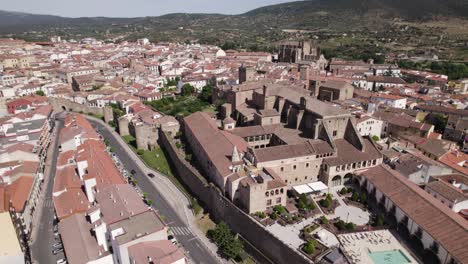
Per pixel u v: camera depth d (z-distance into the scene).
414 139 147.38
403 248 88.31
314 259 82.38
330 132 127.56
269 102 156.62
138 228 85.00
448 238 80.50
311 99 147.38
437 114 171.62
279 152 114.81
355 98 187.25
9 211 86.12
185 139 164.88
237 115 167.38
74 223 98.19
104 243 91.19
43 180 139.00
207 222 112.88
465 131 154.00
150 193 128.50
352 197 108.81
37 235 106.00
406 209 93.69
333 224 97.25
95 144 144.62
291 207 104.06
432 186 106.75
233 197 105.56
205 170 131.50
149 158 156.75
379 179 109.69
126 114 197.62
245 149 124.25
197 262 95.38
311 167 117.56
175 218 114.25
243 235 101.50
